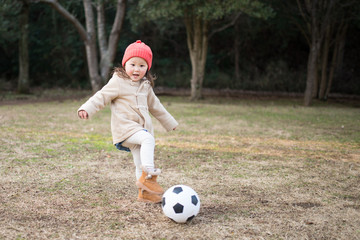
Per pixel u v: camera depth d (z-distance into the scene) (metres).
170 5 14.21
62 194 3.69
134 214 3.20
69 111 11.77
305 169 4.95
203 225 2.97
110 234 2.76
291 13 18.45
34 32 24.48
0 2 15.67
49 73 25.78
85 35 17.25
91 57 17.53
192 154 5.79
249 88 26.42
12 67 25.59
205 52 17.73
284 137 7.61
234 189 3.98
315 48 15.69
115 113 3.46
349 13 17.44
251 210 3.34
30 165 4.83
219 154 5.84
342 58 25.84
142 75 3.51
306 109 14.19
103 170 4.68
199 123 9.53
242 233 2.82
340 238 2.75
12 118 9.70
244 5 14.10
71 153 5.65
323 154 5.98
